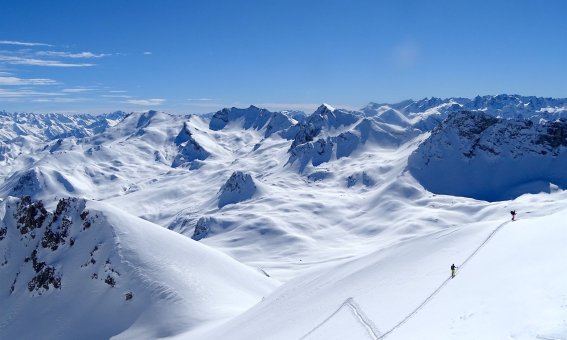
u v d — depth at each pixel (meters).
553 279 30.88
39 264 113.56
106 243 108.25
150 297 96.19
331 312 51.50
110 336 90.69
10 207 129.88
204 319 89.75
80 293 102.69
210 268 111.31
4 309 106.88
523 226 51.38
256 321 68.69
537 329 24.69
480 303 32.50
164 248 110.19
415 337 31.52
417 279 47.72
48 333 95.00
